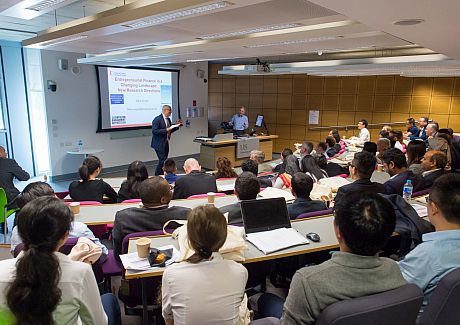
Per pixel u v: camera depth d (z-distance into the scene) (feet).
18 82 22.68
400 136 21.68
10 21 17.87
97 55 21.49
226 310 4.56
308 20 10.19
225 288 4.57
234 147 28.94
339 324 3.26
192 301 4.43
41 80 22.77
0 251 6.66
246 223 7.02
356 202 3.67
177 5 8.40
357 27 11.01
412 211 7.52
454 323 4.29
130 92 27.53
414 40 11.48
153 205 7.64
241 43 14.12
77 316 4.14
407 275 4.87
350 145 24.26
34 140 23.94
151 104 29.25
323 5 7.23
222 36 13.34
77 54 23.85
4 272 3.96
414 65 19.25
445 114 28.78
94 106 25.34
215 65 37.45
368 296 3.47
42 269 3.71
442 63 18.29
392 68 21.08
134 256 6.06
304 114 34.71
